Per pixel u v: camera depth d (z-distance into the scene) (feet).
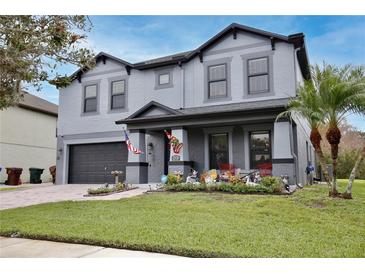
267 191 33.22
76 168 59.31
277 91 44.14
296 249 15.93
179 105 50.55
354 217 22.91
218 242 16.84
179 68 51.52
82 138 58.54
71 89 60.80
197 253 15.34
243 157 45.78
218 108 45.93
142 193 37.83
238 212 24.47
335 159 30.32
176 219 22.38
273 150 42.29
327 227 20.25
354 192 35.58
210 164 47.83
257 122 42.29
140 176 47.24
